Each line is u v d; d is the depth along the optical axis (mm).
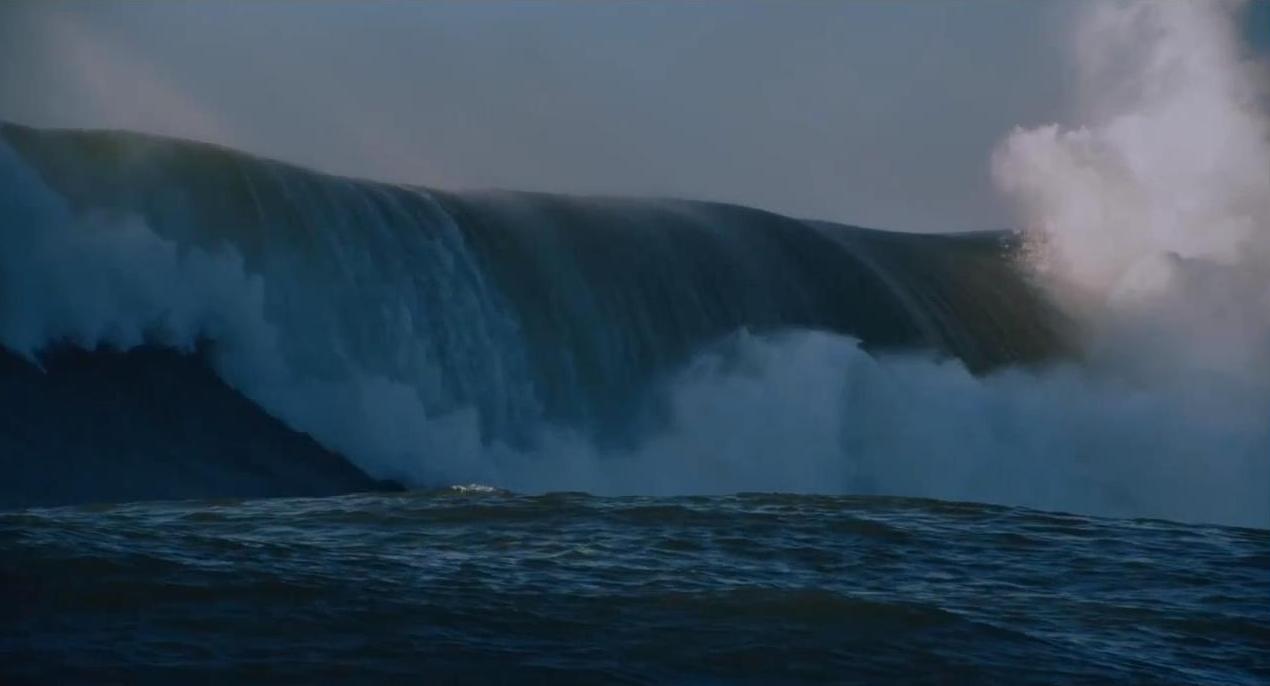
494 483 22531
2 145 20469
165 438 19891
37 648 7551
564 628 8414
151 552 9445
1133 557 11234
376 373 22266
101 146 21609
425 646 7961
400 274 22906
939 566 10781
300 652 7746
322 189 22812
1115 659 8477
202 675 7336
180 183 21781
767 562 10617
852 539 11516
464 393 22906
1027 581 10414
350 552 10188
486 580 9422
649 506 12523
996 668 8141
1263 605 9875
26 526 10297
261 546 10047
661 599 9078
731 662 7992
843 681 7812
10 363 19719
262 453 20500
